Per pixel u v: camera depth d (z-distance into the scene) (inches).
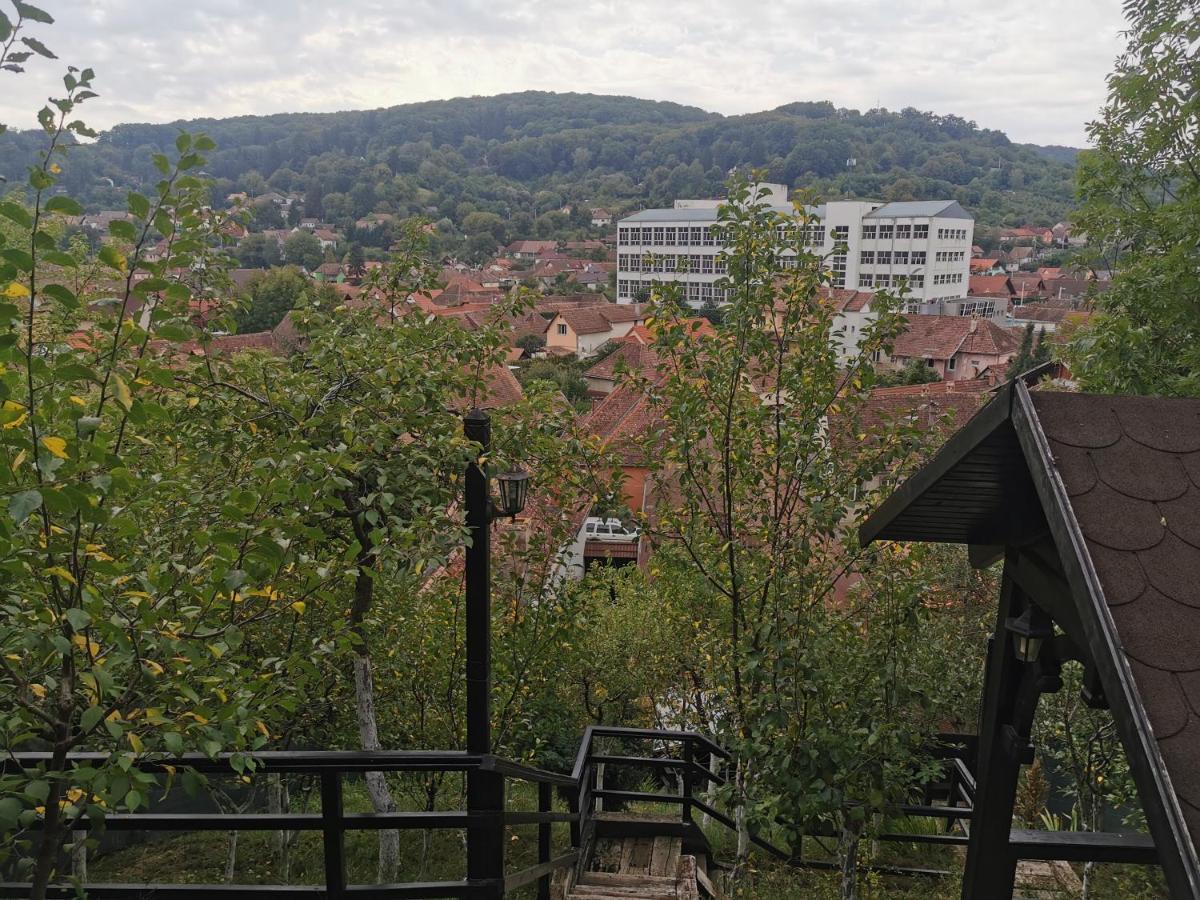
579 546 849.5
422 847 296.4
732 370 273.3
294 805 376.8
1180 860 65.6
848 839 228.8
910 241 2992.1
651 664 490.9
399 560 175.9
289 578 140.4
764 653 227.3
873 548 239.0
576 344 2596.0
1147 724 72.6
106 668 98.3
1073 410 98.6
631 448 314.5
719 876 268.8
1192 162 370.6
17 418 91.7
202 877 287.1
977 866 158.2
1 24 83.4
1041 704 355.6
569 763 442.0
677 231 3489.2
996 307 3324.3
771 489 291.6
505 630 292.5
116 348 102.0
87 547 100.2
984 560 167.2
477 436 172.1
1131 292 351.6
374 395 225.8
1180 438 95.3
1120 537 85.7
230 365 226.1
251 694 112.7
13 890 126.6
